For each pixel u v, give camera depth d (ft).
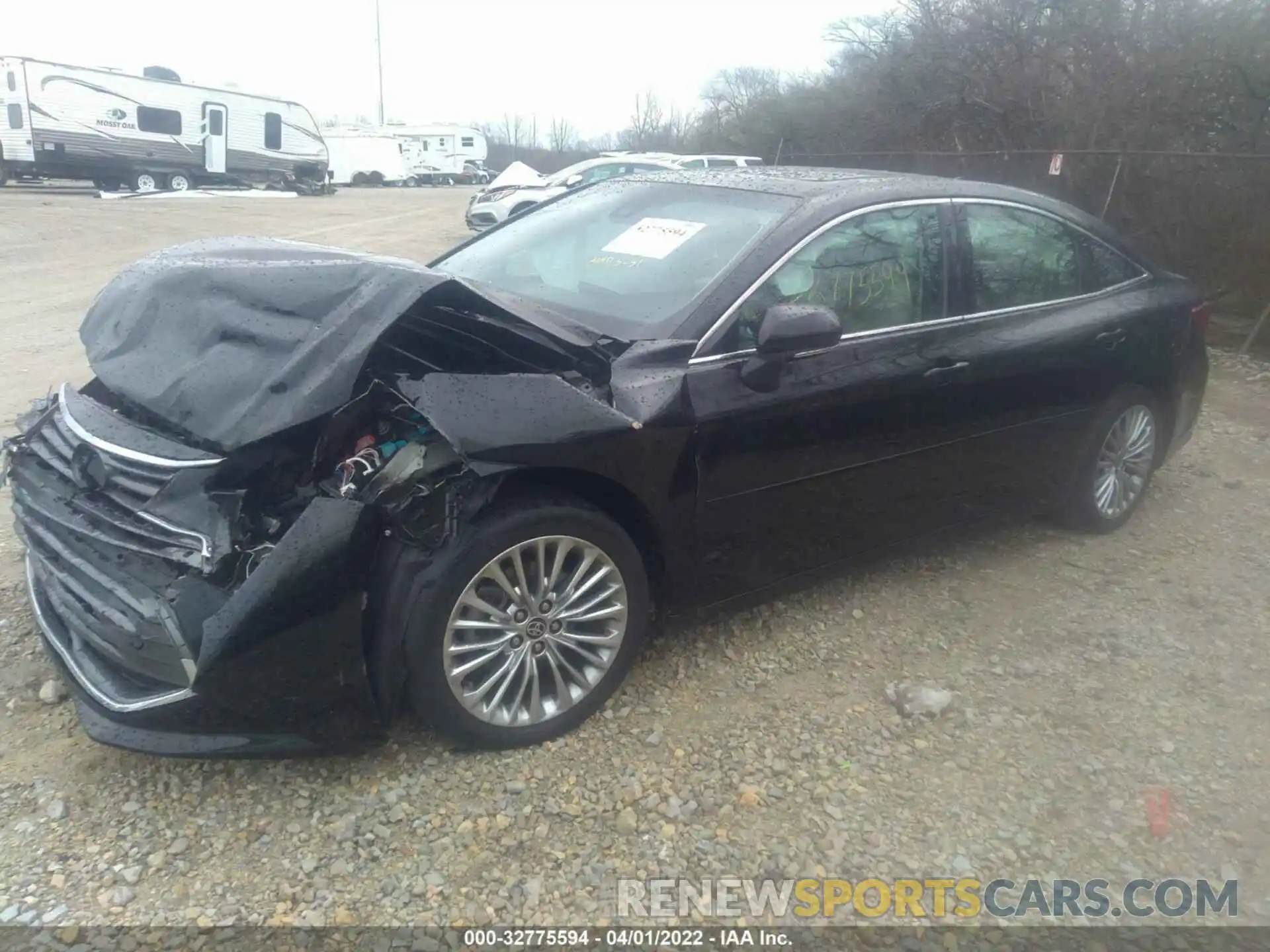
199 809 9.10
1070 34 43.47
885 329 12.44
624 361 10.42
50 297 35.65
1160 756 10.74
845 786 9.96
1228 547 16.42
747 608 12.16
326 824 9.00
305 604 8.49
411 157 172.65
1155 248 33.94
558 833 9.09
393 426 9.91
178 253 12.07
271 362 9.29
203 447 9.05
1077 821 9.70
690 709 11.04
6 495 15.83
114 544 8.98
